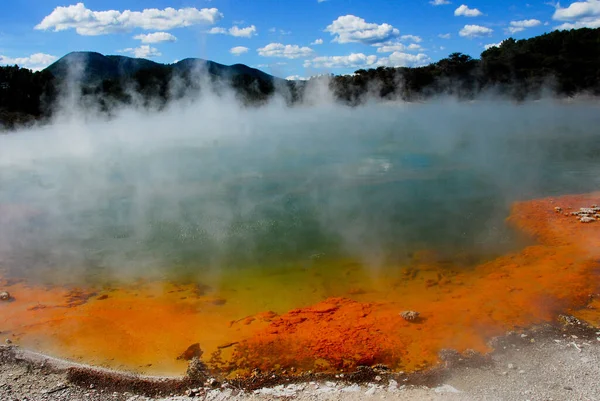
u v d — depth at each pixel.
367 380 5.27
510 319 6.55
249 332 6.38
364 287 7.81
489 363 5.51
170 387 5.22
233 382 5.30
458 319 6.58
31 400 4.94
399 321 6.57
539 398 4.82
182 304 7.26
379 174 15.28
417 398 4.89
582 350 5.71
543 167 16.44
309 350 5.90
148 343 6.14
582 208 11.45
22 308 7.15
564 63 45.78
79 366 5.58
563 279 7.75
